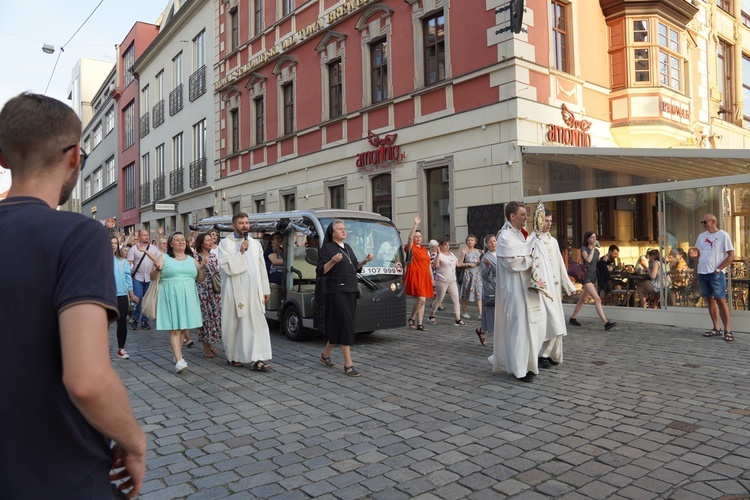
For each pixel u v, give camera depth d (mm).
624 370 6840
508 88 12578
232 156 23656
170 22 29125
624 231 12484
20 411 1360
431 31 14648
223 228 12648
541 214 6797
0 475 1354
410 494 3551
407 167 15172
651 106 14945
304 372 7098
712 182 9961
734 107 20344
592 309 11453
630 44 15008
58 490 1384
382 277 9305
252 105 22406
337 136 17688
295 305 9547
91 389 1324
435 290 11227
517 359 6305
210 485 3725
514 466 3959
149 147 34188
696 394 5691
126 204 39906
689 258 10258
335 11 17375
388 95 15727
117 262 8289
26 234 1409
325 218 9461
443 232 14477
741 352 7828
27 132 1507
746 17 21500
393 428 4832
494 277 8492
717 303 9266
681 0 15422
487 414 5184
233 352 7344
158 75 32812
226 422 5082
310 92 18969
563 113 13547
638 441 4398
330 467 4000
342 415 5234
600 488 3580
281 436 4676
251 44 22359
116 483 1656
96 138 51062
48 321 1387
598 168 11555
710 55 18703
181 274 7125
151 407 5602
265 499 3510
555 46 13922
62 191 1607
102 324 1391
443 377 6688
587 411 5207
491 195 12977
